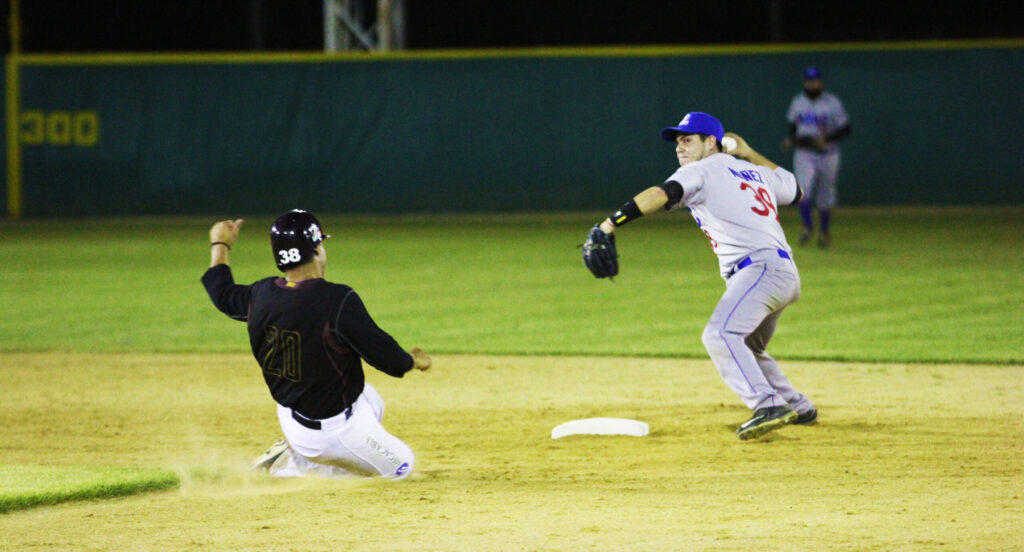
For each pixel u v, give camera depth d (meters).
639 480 20.03
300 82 81.50
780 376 24.23
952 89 76.50
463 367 32.34
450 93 80.81
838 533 15.98
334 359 18.75
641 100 79.31
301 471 20.53
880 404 26.56
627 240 65.50
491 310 41.88
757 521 16.78
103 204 82.94
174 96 82.00
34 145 82.88
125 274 52.75
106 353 35.09
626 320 39.69
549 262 55.22
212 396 29.09
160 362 33.72
